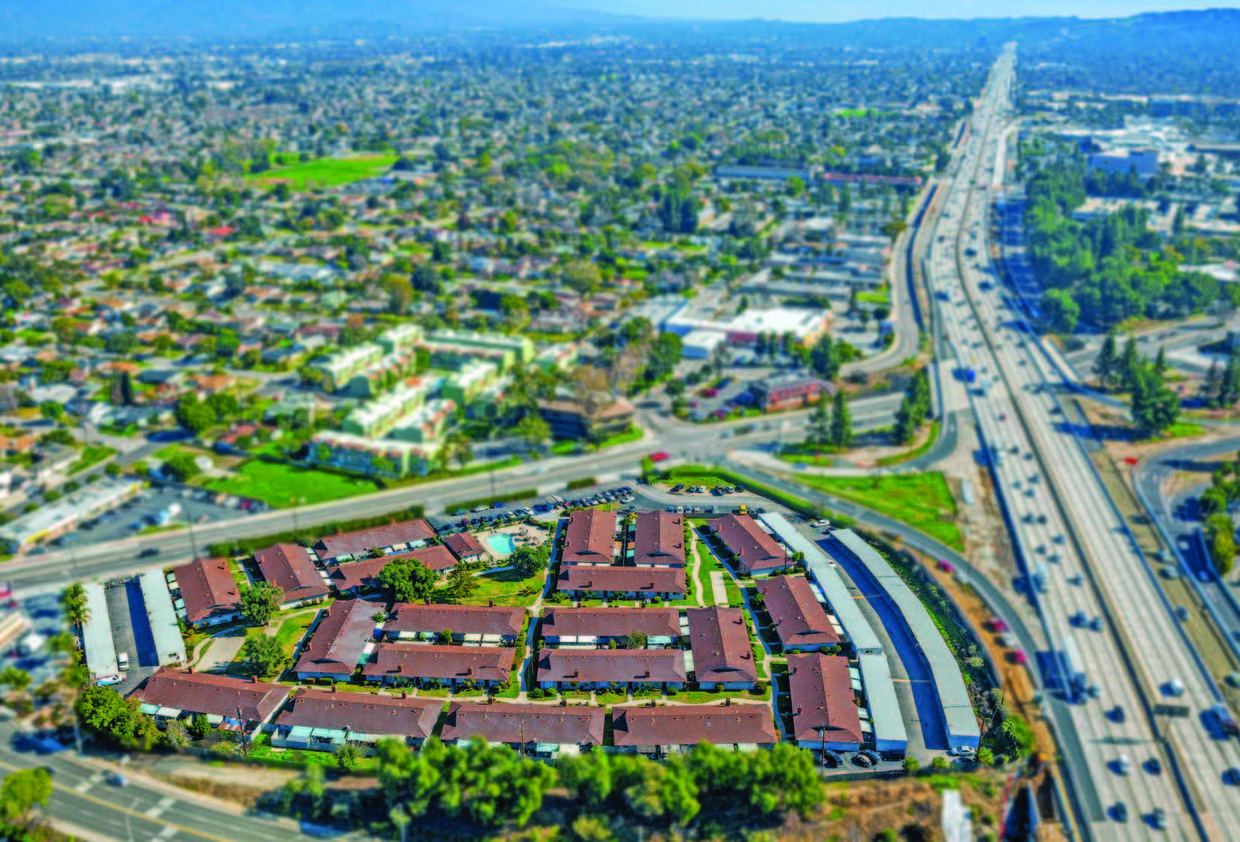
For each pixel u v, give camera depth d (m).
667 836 169.62
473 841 168.75
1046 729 195.50
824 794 173.00
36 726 193.50
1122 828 171.50
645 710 197.12
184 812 173.50
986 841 167.88
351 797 176.88
